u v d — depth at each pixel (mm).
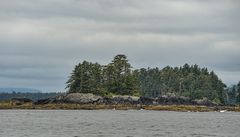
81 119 183250
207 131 128750
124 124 155125
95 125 148000
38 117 195750
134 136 110812
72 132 119562
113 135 112688
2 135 108812
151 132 122500
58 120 174625
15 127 135375
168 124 158625
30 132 118000
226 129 138000
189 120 188250
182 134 117688
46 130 125312
